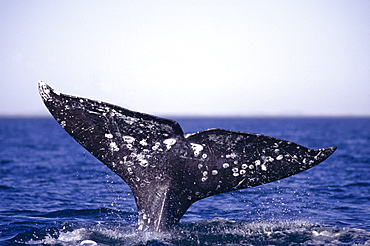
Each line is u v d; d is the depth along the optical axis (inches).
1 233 1243.2
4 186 2404.0
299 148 963.3
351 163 3720.5
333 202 1923.0
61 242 1102.4
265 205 1814.7
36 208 1744.6
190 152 1007.6
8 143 6633.9
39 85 941.8
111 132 984.3
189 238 1103.0
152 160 1023.6
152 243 1045.8
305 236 1154.7
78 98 951.6
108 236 1136.8
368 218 1582.2
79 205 1815.9
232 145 989.8
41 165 3604.8
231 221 1316.4
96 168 3371.1
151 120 971.9
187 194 1056.8
